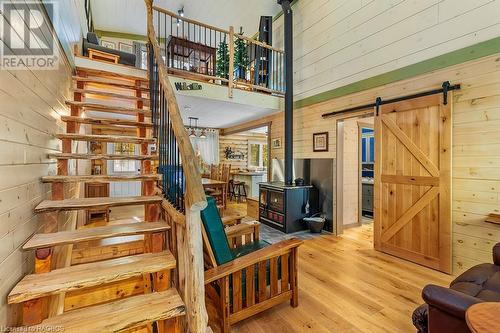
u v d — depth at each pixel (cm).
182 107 505
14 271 131
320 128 455
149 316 135
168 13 384
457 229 273
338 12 414
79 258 299
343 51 407
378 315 204
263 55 539
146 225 189
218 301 195
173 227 179
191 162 138
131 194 744
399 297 231
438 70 289
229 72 451
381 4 349
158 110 284
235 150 903
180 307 143
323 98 446
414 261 308
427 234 297
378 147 350
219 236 192
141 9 619
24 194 147
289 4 477
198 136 802
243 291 195
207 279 163
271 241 394
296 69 508
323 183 450
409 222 314
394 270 288
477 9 257
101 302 241
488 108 250
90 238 159
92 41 478
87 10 527
